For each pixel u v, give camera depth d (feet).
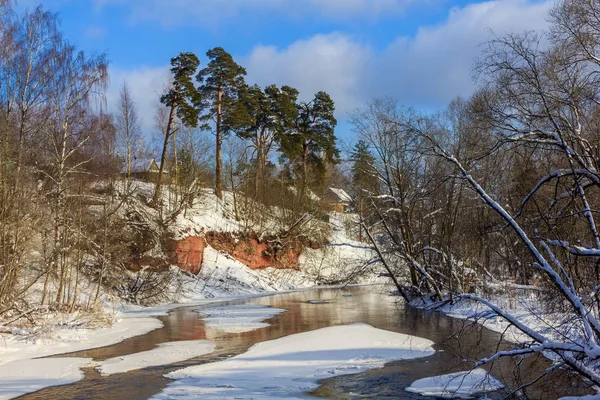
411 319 85.56
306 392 42.60
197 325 84.53
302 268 186.29
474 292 93.20
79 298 93.30
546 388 40.50
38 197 81.56
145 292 118.21
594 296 34.30
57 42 88.99
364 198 105.29
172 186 167.73
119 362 55.67
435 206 99.45
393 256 108.27
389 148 100.22
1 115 79.77
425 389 43.21
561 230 39.86
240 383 45.83
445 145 83.82
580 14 41.11
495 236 70.74
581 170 35.65
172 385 45.44
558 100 38.81
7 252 73.26
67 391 44.19
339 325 79.51
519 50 38.65
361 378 47.11
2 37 82.94
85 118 96.43
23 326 72.18
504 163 44.93
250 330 77.82
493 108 40.98
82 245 92.53
